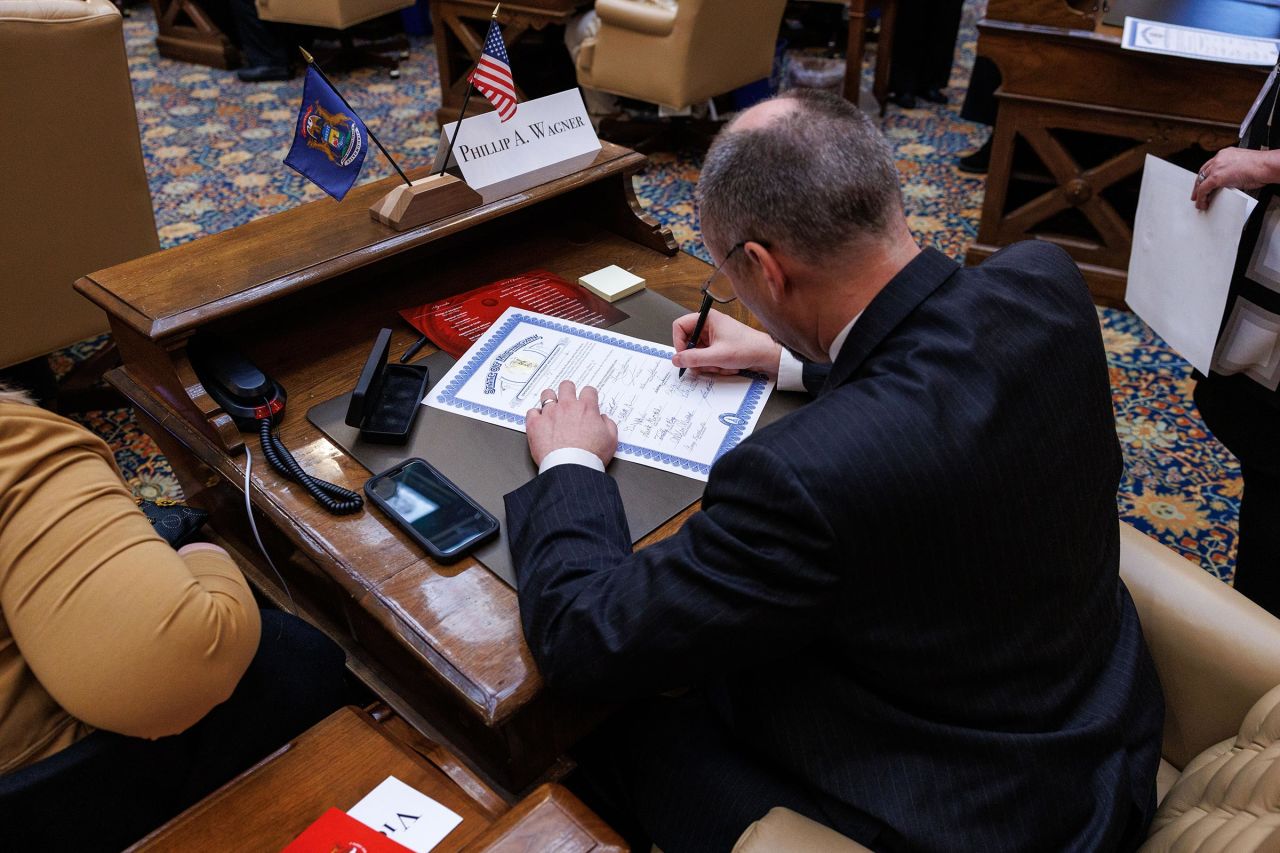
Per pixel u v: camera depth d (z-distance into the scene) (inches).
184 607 39.1
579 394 56.9
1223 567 89.7
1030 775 40.7
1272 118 65.7
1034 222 131.6
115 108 93.9
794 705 42.8
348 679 58.9
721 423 55.5
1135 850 45.0
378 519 50.3
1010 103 124.3
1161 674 50.6
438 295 68.6
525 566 45.1
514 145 67.8
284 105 193.2
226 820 41.2
